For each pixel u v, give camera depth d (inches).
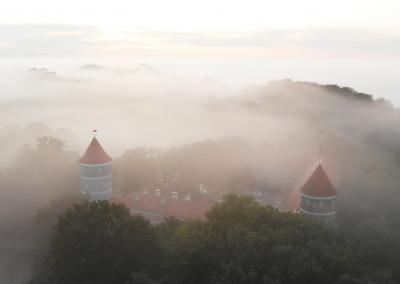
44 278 2009.1
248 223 2075.5
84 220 1905.8
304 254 1660.9
